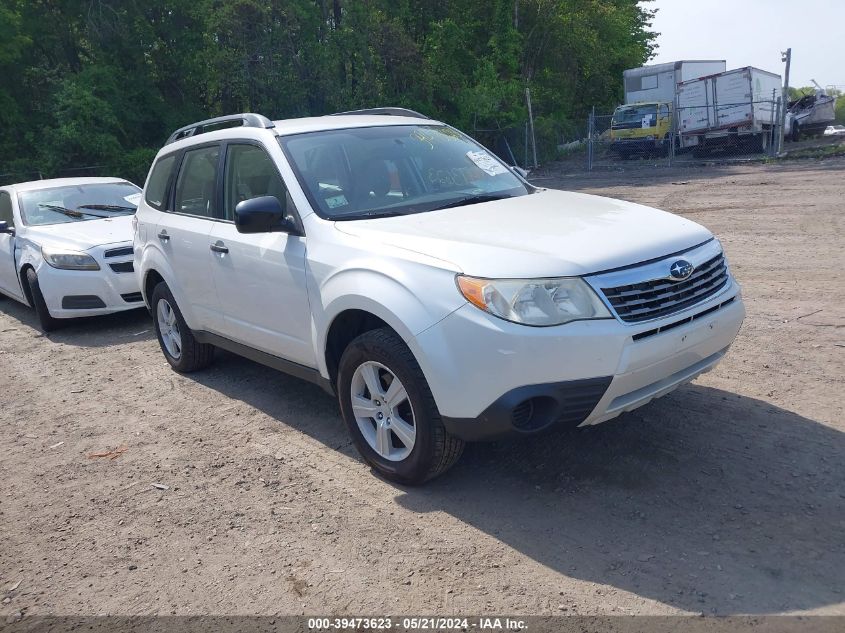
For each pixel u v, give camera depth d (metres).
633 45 47.78
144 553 3.63
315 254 4.21
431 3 34.91
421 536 3.53
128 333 8.07
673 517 3.47
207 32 27.36
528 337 3.31
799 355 5.39
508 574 3.18
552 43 39.34
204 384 6.00
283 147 4.74
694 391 4.89
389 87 30.47
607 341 3.32
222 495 4.12
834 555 3.10
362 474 4.21
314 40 28.50
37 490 4.42
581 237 3.69
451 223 4.05
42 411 5.80
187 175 5.71
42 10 27.03
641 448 4.16
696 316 3.66
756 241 9.99
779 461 3.89
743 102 24.70
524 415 3.49
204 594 3.25
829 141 28.67
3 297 10.71
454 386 3.49
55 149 24.61
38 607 3.28
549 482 3.90
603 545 3.31
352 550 3.47
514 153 30.56
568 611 2.91
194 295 5.52
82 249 8.02
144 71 27.09
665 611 2.85
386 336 3.83
